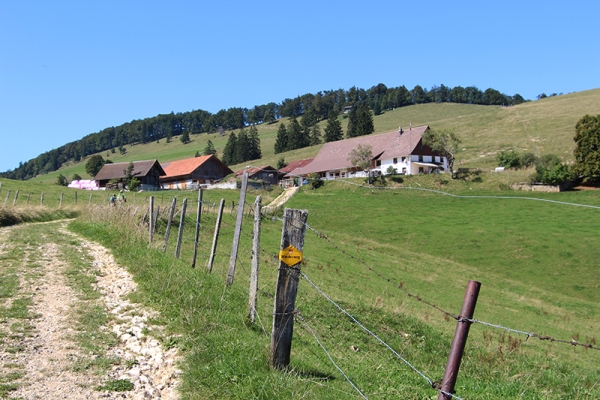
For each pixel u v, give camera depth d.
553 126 109.00
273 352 7.96
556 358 15.50
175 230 28.73
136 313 10.64
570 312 28.12
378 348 12.53
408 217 52.75
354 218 52.88
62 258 16.45
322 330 12.70
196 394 6.95
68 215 33.31
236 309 11.16
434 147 76.06
